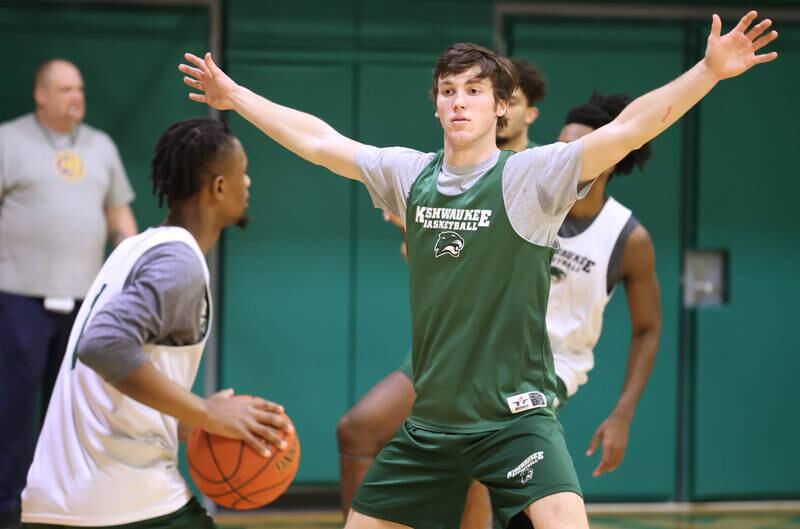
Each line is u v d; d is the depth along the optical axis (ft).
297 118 21.85
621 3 44.50
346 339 43.39
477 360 20.34
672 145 44.45
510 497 20.20
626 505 44.78
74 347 19.74
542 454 19.95
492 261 19.97
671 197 44.50
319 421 43.19
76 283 38.75
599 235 27.71
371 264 43.42
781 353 45.27
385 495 21.71
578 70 44.09
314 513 43.55
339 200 43.27
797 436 45.29
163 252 19.29
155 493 19.10
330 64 42.91
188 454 20.29
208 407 19.21
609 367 44.11
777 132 45.03
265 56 42.65
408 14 43.21
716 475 44.88
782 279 45.29
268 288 42.98
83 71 42.34
